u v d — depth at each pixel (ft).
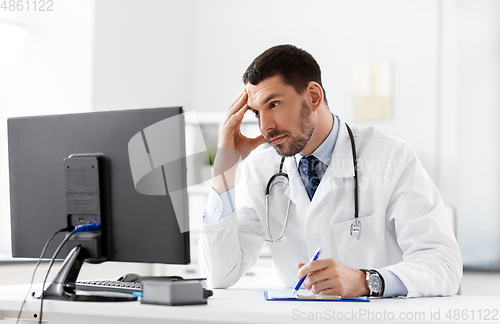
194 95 11.70
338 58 10.57
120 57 9.05
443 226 4.39
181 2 11.22
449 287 3.98
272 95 4.42
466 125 9.71
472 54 9.73
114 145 3.61
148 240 3.56
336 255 4.86
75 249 3.63
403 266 3.90
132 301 3.38
